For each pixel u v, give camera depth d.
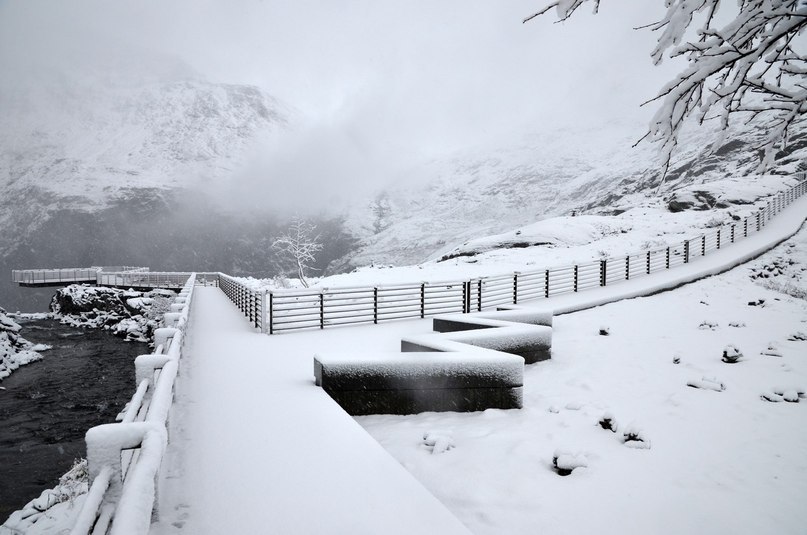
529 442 6.14
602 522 4.34
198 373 7.86
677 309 16.67
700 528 4.28
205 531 3.00
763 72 3.72
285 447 4.51
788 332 12.62
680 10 3.64
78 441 15.73
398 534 3.00
